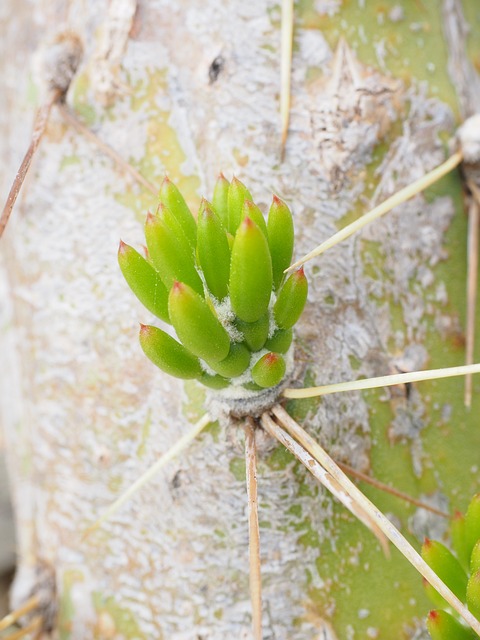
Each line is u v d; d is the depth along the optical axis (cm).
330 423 27
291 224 25
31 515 32
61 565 30
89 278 29
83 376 29
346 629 27
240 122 29
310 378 27
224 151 29
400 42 30
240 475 27
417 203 30
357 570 27
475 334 30
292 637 27
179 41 29
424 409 29
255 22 29
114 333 29
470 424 29
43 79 30
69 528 30
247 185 28
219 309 25
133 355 29
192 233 25
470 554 25
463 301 30
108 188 29
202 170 29
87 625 29
